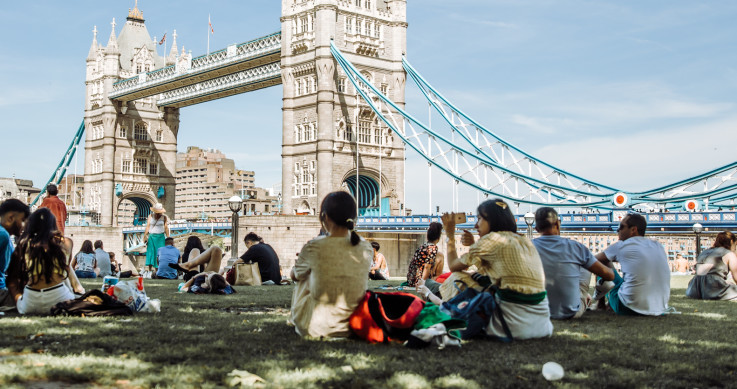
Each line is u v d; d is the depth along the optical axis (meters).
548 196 70.12
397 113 81.88
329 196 9.21
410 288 16.14
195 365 7.21
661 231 56.19
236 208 33.03
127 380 6.62
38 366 6.95
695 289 17.22
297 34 79.88
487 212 9.73
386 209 80.56
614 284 13.32
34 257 10.93
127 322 10.27
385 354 7.99
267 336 9.13
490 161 70.75
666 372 7.44
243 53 86.38
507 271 9.27
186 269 17.30
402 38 82.88
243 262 21.58
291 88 80.50
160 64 118.38
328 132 75.75
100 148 112.38
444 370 7.27
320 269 9.02
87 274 24.86
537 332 9.36
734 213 52.72
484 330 9.38
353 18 79.38
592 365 7.68
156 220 28.64
